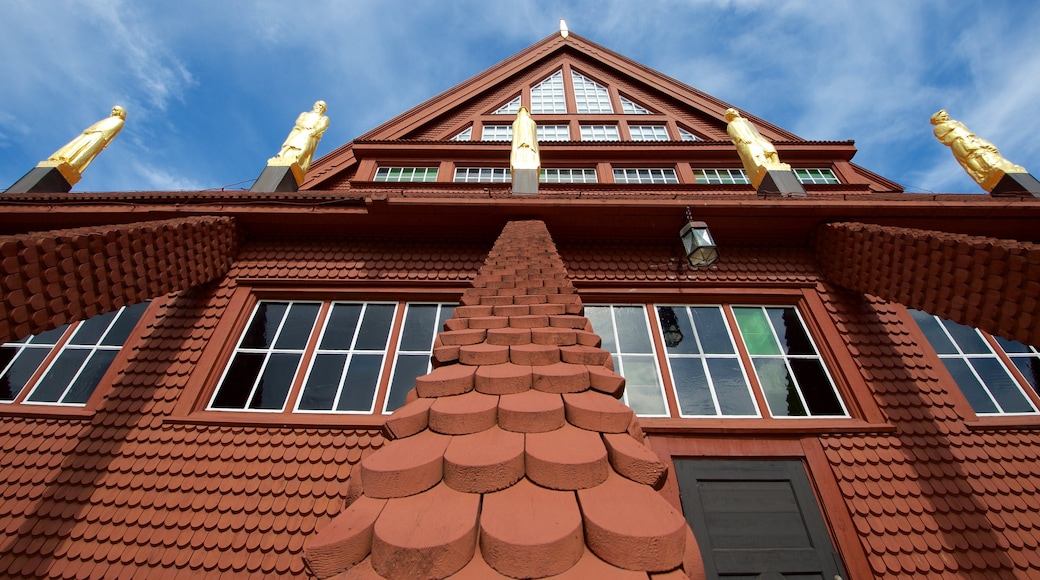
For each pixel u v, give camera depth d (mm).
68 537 3621
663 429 4184
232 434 4234
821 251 5637
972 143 8008
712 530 3654
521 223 5285
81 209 5398
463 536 1020
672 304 5449
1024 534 3621
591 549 1027
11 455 4121
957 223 5348
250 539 3588
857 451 4105
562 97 13797
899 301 4387
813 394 4680
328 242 5969
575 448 1321
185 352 4840
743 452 4090
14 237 3199
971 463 4066
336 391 4660
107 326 5371
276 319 5312
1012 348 5133
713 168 10195
